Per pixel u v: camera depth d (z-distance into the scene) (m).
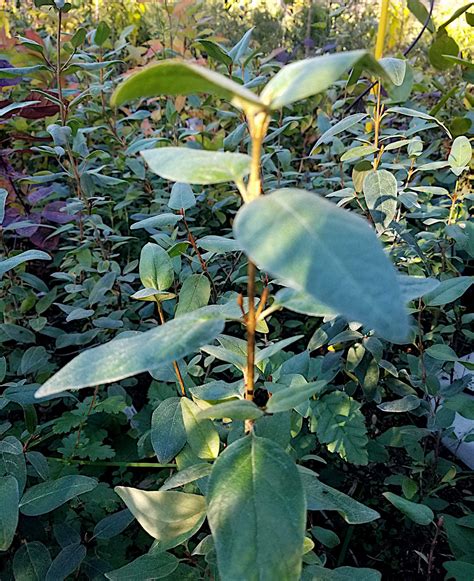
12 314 2.05
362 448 1.49
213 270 1.97
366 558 1.62
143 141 2.10
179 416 1.12
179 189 1.41
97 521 1.47
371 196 1.51
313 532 1.34
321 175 2.67
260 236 0.51
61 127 2.05
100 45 2.68
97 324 1.75
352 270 0.48
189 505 0.95
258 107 0.54
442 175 2.68
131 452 1.75
